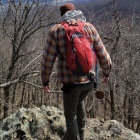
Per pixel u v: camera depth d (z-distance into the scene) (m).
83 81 1.99
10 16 6.36
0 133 3.00
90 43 2.06
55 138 2.96
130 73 9.31
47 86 2.17
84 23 2.12
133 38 9.38
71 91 2.05
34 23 6.61
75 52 1.93
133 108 10.62
